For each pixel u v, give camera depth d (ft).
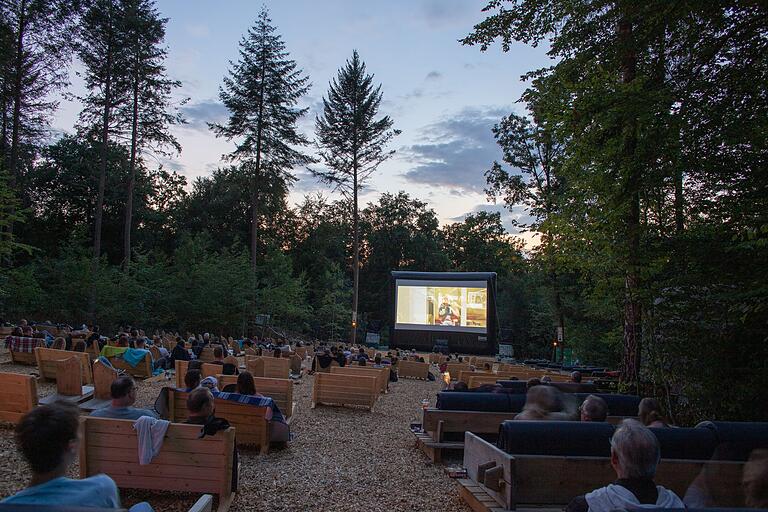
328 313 158.81
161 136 112.68
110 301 95.66
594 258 31.99
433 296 120.37
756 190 26.05
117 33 106.42
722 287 26.45
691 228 28.94
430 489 19.08
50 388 34.40
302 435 28.07
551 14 35.24
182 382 34.17
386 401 43.80
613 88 27.99
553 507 13.46
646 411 16.99
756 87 27.12
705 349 27.07
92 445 15.83
